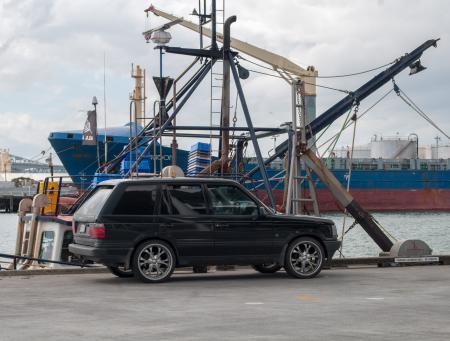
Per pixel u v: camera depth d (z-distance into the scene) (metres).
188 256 12.19
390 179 81.88
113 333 7.05
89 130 28.72
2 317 8.13
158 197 12.12
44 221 18.44
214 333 7.04
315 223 12.87
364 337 6.79
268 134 21.48
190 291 10.92
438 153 120.19
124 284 11.91
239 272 14.56
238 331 7.16
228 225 12.34
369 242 45.41
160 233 12.00
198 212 12.27
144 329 7.29
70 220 17.67
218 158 22.23
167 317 8.15
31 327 7.41
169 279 12.78
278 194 62.06
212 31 20.73
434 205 83.00
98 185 12.73
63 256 17.59
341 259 15.59
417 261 16.16
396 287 11.44
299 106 19.77
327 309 8.82
